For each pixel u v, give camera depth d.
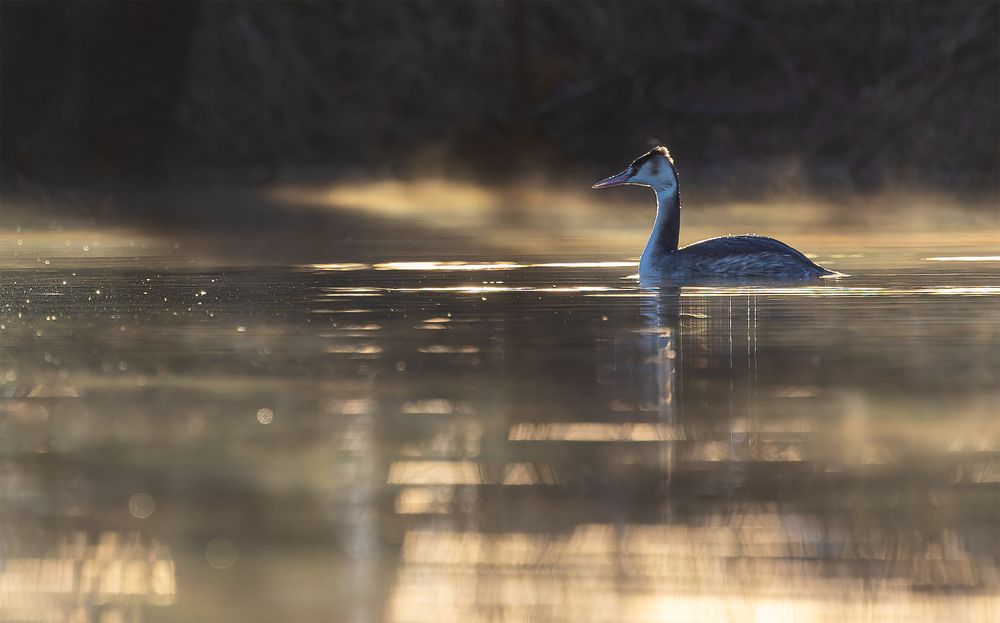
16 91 51.78
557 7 55.97
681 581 6.68
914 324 14.66
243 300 17.55
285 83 55.38
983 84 50.84
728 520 7.64
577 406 10.62
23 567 7.02
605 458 9.02
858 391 11.09
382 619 6.21
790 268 19.67
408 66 56.47
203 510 7.93
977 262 22.25
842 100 52.31
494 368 12.27
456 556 7.09
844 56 53.28
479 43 56.44
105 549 7.26
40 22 52.25
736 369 12.07
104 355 13.19
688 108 52.75
